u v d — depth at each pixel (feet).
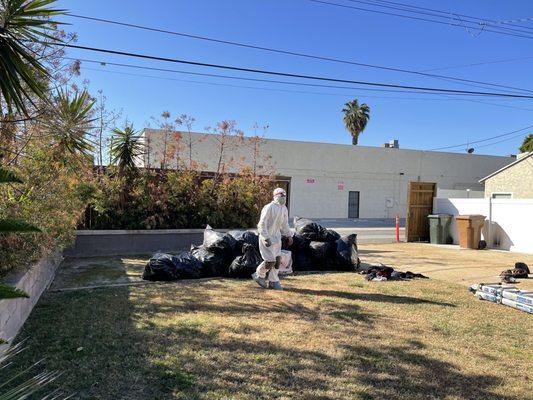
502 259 36.99
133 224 35.70
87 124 22.57
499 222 44.86
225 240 26.73
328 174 102.37
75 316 17.33
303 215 99.96
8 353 9.78
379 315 18.75
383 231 68.90
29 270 17.42
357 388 11.76
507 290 21.34
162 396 10.94
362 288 23.99
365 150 106.11
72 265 29.48
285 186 56.90
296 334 15.93
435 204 52.54
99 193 33.22
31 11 12.28
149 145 38.99
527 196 67.87
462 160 116.88
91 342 14.48
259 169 50.80
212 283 24.36
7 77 11.81
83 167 28.04
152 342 14.60
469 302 21.44
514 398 11.50
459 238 46.42
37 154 19.07
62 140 20.72
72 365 12.62
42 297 20.40
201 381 11.82
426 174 112.98
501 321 18.35
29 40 12.89
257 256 26.30
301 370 12.79
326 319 17.93
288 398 11.06
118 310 18.29
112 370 12.36
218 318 17.54
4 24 11.76
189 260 25.85
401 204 110.63
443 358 14.11
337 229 72.43
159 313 18.03
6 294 6.42
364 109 159.22
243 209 40.11
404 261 35.35
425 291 23.59
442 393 11.65
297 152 98.84
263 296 21.57
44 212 18.81
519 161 69.15
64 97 20.47
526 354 14.69
